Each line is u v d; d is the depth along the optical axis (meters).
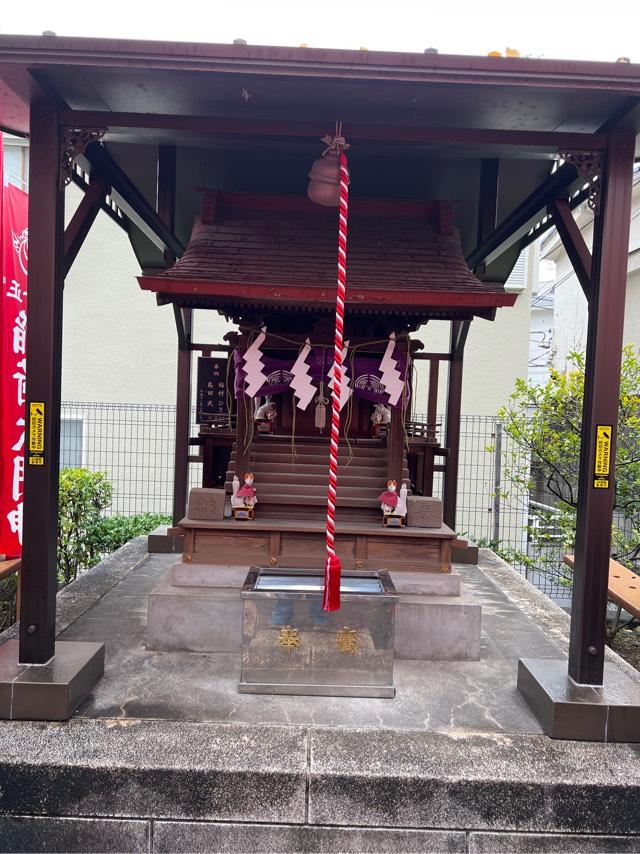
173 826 2.73
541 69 2.82
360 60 2.80
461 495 9.41
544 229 4.98
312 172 3.38
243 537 4.20
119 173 3.99
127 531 7.62
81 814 2.74
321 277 3.94
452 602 4.00
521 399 9.75
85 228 3.76
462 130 3.28
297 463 4.49
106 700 3.27
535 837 2.73
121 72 2.96
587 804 2.72
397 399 4.24
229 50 2.78
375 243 4.42
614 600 4.67
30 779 2.73
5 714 3.02
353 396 4.86
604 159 3.23
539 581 8.74
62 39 2.78
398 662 3.94
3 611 5.73
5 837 2.76
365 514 4.39
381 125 3.35
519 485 8.63
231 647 3.96
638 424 6.05
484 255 5.15
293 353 4.59
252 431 4.36
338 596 3.09
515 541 8.49
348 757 2.81
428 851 2.72
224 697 3.35
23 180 9.16
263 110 3.33
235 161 4.84
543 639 4.36
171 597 3.94
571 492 6.87
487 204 4.79
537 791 2.71
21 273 4.84
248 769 2.72
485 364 9.77
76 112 3.21
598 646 3.21
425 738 3.00
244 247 4.25
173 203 4.77
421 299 3.72
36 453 3.23
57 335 3.29
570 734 3.01
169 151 4.66
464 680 3.68
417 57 2.79
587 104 3.12
